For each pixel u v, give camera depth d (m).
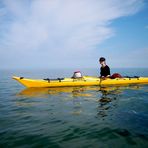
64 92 11.97
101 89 12.85
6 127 5.48
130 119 6.04
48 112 7.22
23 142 4.45
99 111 7.18
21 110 7.62
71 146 4.24
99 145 4.27
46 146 4.25
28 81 13.74
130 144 4.26
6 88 15.46
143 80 15.62
